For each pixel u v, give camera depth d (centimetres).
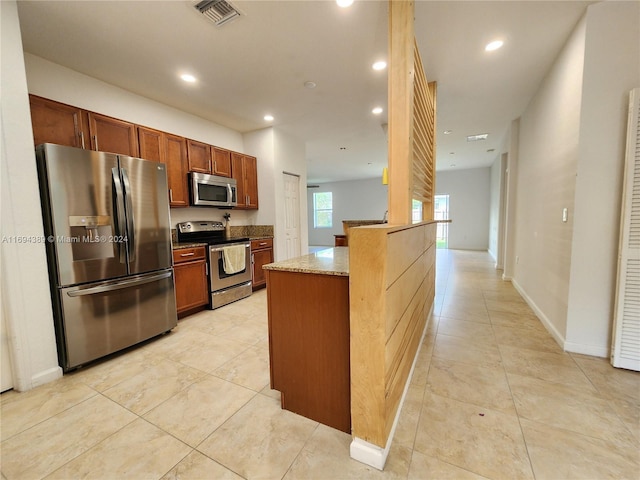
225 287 355
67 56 235
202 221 385
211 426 149
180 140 335
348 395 142
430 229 288
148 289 248
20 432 145
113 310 224
